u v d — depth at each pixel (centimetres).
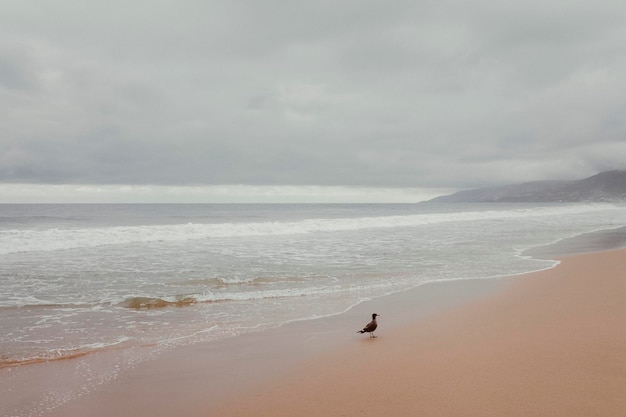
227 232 3119
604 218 5338
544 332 893
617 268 1695
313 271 1681
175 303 1209
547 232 3391
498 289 1361
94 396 641
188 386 676
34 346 855
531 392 609
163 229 2856
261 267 1762
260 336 929
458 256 2088
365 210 11219
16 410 595
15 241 2292
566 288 1345
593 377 654
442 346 834
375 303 1209
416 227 3947
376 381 676
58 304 1180
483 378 666
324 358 791
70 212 8194
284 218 6444
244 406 606
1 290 1332
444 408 573
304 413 579
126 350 840
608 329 897
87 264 1798
